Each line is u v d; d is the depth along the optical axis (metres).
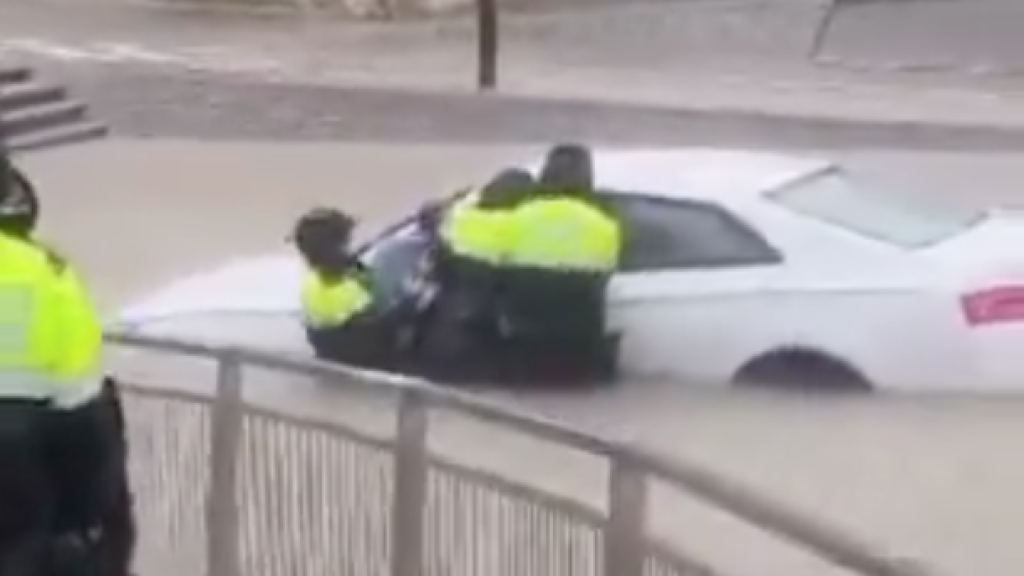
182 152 24.89
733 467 10.50
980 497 9.86
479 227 12.20
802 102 30.09
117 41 38.12
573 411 11.87
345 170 23.27
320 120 27.38
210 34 40.75
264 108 27.80
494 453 7.36
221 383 7.41
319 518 7.15
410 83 31.73
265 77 30.67
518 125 27.19
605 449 5.88
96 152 24.86
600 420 11.60
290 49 38.44
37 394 5.19
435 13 44.25
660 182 12.54
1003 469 10.39
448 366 12.38
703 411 11.69
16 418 5.17
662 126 27.14
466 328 12.31
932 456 10.62
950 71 34.12
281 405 7.37
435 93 28.61
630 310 12.23
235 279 13.41
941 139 26.02
